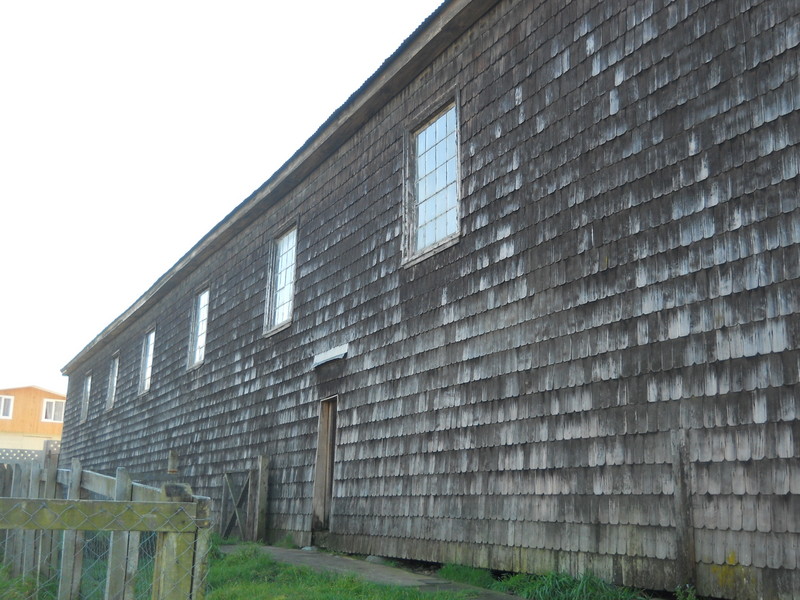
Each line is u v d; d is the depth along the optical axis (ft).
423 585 21.99
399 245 30.58
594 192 21.43
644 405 18.86
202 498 10.53
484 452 23.97
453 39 28.94
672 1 20.03
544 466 21.54
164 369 57.93
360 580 21.75
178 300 57.98
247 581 23.08
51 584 20.36
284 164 40.57
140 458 59.26
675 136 19.29
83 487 18.15
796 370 15.72
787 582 15.15
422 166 30.68
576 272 21.58
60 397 146.00
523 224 23.89
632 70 20.88
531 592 19.89
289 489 36.11
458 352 25.94
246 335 44.55
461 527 24.44
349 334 33.30
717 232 17.84
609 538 19.16
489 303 24.82
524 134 24.50
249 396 42.63
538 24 24.75
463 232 26.63
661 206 19.34
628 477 18.93
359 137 35.35
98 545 21.34
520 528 22.04
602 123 21.57
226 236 49.62
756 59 17.62
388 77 31.65
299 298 38.68
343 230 35.47
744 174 17.46
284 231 42.16
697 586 16.85
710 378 17.42
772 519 15.64
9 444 138.72
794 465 15.44
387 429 29.27
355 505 30.48
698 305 17.98
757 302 16.71
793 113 16.63
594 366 20.47
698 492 17.21
